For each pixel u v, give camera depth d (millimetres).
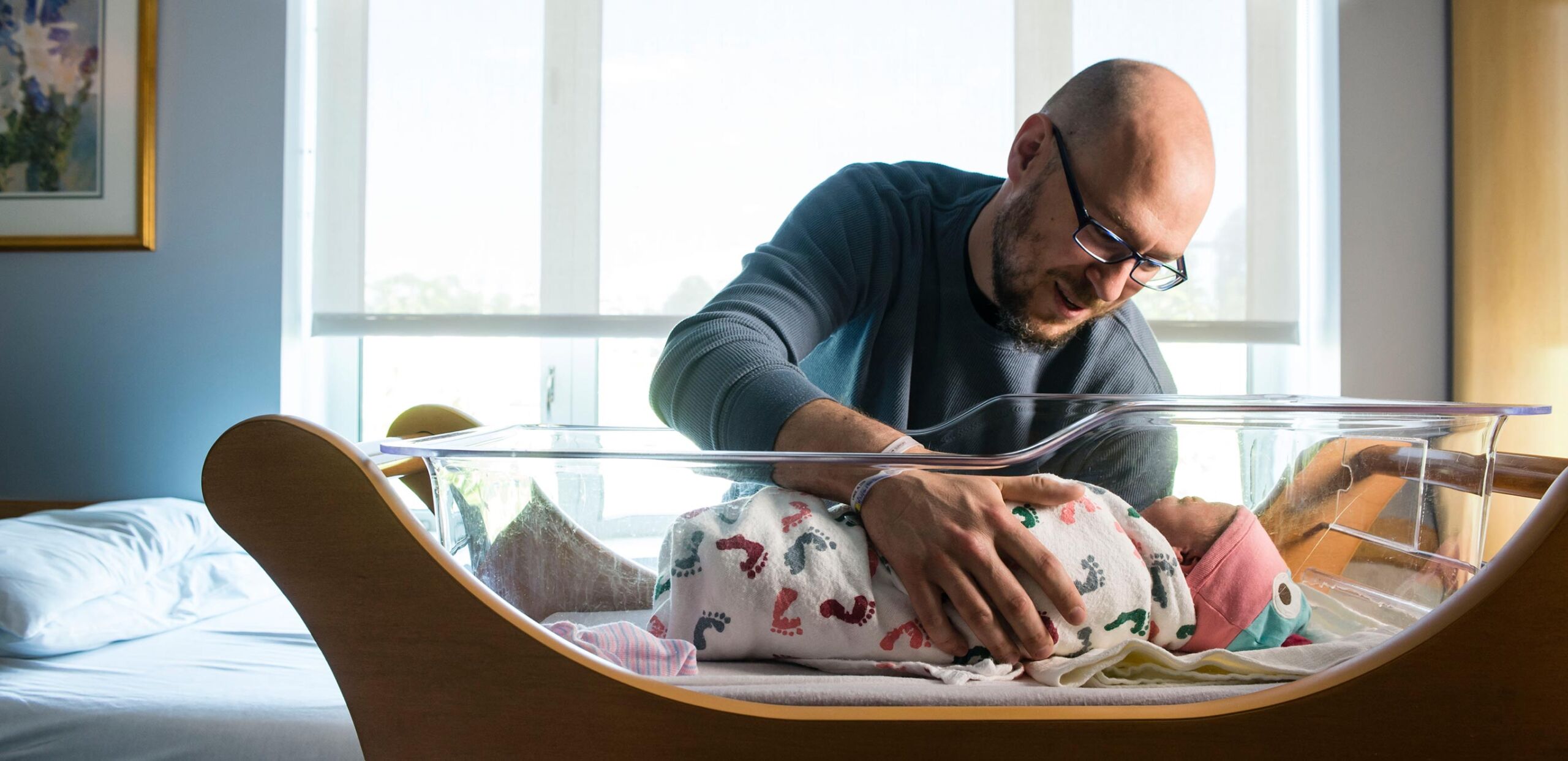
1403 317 1999
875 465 547
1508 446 1750
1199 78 2064
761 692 413
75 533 1521
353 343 2191
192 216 2074
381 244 2088
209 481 392
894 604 544
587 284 2074
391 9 2096
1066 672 502
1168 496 633
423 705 391
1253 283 2057
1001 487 562
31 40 2064
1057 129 871
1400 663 370
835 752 377
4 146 2072
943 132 2066
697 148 2078
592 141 2076
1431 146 1995
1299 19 2076
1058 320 931
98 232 2072
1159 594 584
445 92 2088
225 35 2072
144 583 1494
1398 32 1998
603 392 2193
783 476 550
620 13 2080
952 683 477
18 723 1057
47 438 2088
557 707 386
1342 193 2008
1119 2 2064
